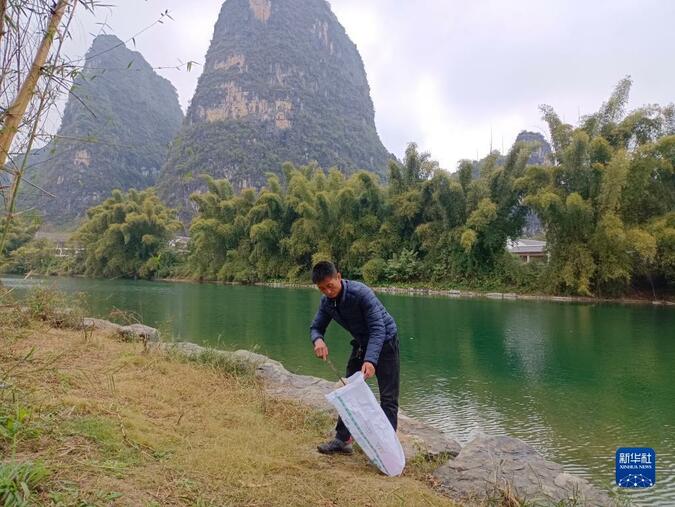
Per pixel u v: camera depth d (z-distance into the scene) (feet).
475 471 9.02
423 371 24.99
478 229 75.36
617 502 8.40
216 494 6.64
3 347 12.96
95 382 11.22
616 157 61.11
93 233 115.24
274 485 7.27
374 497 7.37
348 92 345.31
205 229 109.81
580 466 13.51
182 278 115.55
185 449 8.01
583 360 27.68
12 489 5.17
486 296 71.31
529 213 78.59
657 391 21.22
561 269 67.56
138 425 8.58
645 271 65.21
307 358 25.99
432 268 82.99
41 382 10.12
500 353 29.45
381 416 8.68
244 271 103.45
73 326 19.06
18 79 5.89
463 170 81.46
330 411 12.09
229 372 14.85
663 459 13.89
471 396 20.39
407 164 91.66
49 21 5.95
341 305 9.27
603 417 17.79
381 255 90.43
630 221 64.59
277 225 104.06
